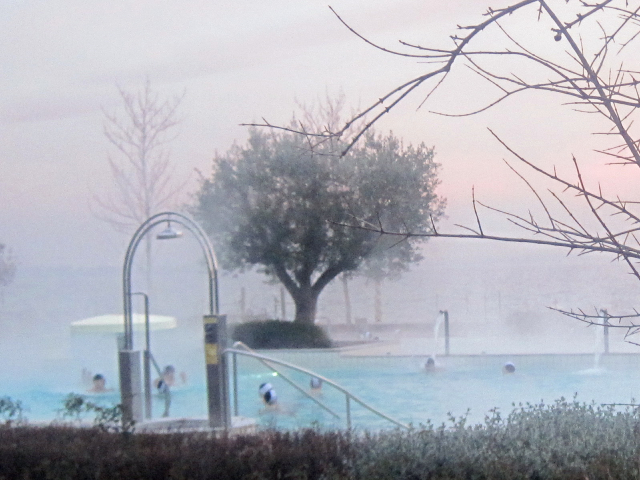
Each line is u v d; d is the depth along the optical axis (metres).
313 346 19.16
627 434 5.39
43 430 6.94
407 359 16.64
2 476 5.74
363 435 6.49
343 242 21.14
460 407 12.38
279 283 24.47
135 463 5.53
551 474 4.71
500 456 5.04
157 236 10.77
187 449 5.83
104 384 15.02
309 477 5.26
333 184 21.19
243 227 22.56
